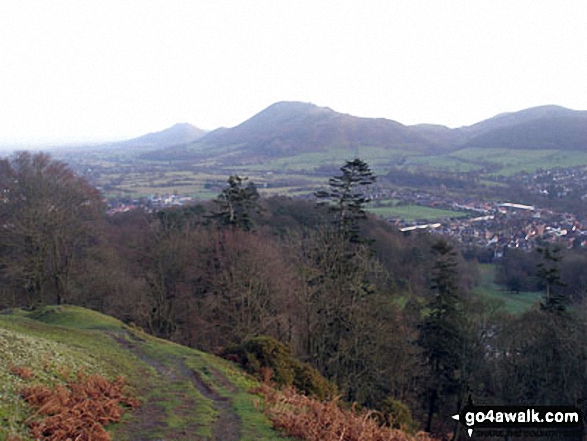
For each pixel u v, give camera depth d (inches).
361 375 1116.5
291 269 1307.8
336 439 453.7
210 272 1332.4
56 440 357.1
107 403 457.1
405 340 1241.4
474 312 1235.9
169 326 1302.9
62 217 1434.5
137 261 1531.7
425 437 688.4
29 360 492.1
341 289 1163.3
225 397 555.8
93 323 936.3
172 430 428.8
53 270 1471.5
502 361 1214.9
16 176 1521.9
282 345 776.9
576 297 1668.3
